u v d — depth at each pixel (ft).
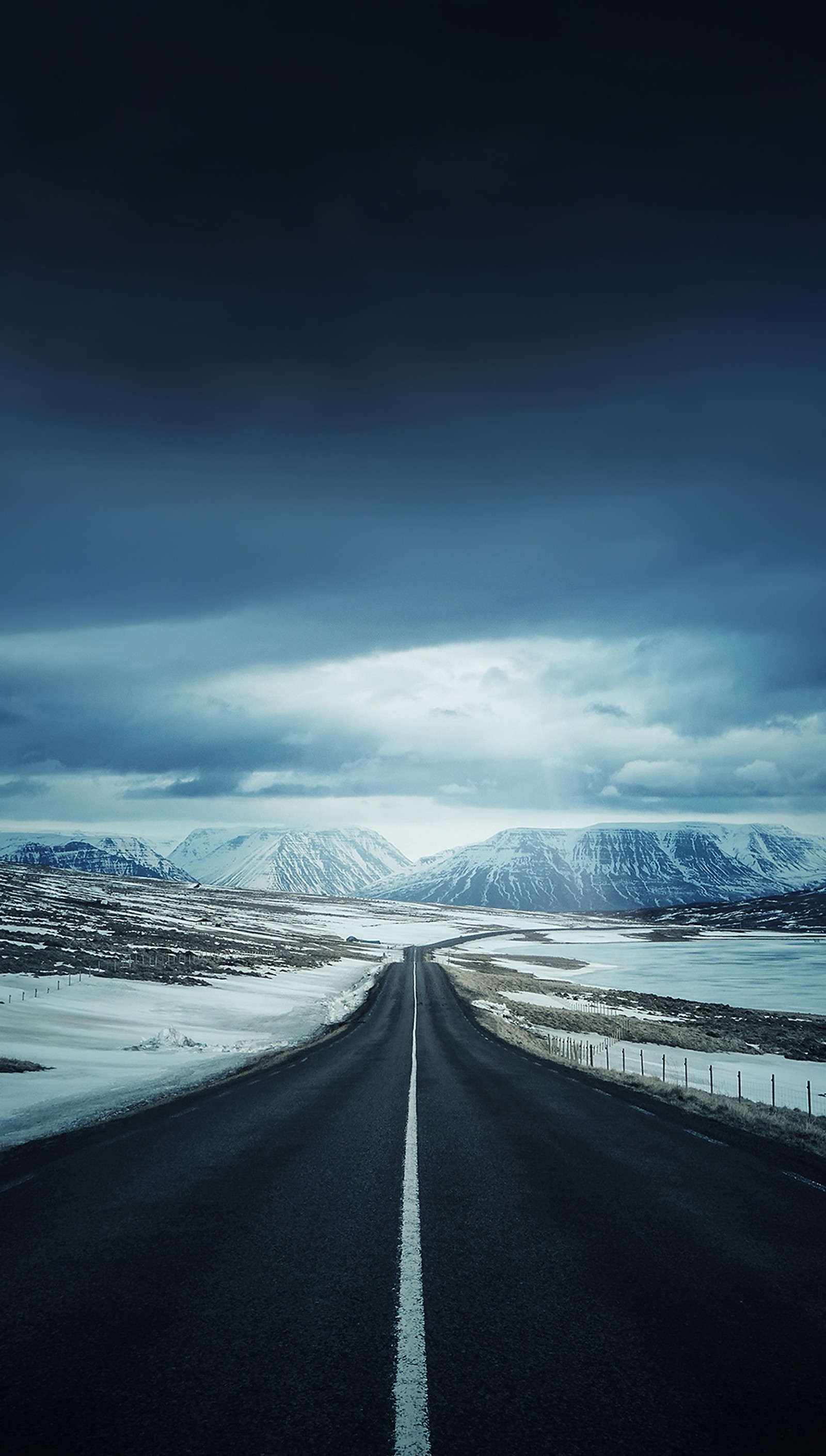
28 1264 20.57
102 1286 18.97
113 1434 12.45
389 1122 44.11
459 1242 22.65
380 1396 13.73
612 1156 35.37
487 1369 14.78
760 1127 44.68
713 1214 25.91
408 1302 18.08
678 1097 57.52
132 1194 27.94
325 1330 16.52
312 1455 11.87
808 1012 225.56
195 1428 12.64
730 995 265.13
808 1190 29.48
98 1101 51.26
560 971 361.92
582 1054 113.29
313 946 408.46
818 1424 12.92
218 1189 28.78
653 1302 18.19
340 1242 22.62
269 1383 14.17
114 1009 123.24
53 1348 15.56
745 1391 14.01
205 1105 50.16
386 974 307.17
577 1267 20.58
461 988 242.78
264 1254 21.49
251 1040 107.96
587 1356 15.34
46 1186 29.09
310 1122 43.98
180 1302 18.02
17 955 175.11
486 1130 41.93
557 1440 12.33
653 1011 207.62
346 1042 109.40
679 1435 12.51
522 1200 27.55
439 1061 82.07
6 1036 85.25
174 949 256.52
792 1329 16.69
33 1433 12.46
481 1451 11.99
